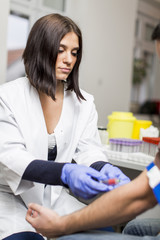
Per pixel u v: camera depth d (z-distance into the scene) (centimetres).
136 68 636
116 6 523
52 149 139
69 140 145
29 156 118
